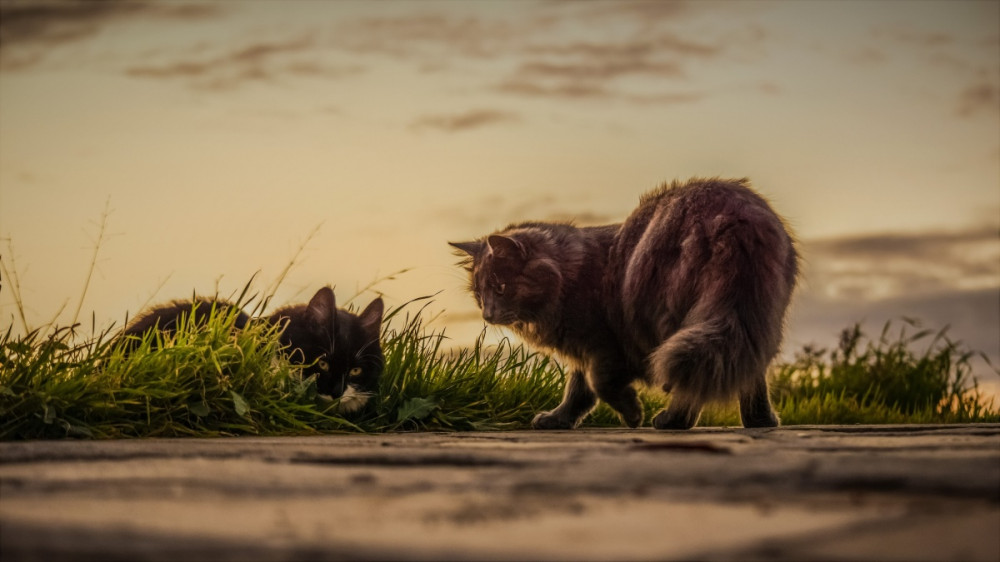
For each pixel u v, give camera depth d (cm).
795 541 126
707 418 689
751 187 481
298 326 498
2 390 339
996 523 140
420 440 319
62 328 375
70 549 120
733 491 172
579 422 544
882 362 964
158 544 123
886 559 115
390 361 509
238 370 400
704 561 114
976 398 917
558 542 126
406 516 146
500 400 541
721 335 404
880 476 178
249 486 180
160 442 300
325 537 129
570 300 513
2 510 151
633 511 151
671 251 446
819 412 791
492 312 536
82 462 225
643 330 468
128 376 371
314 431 403
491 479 189
